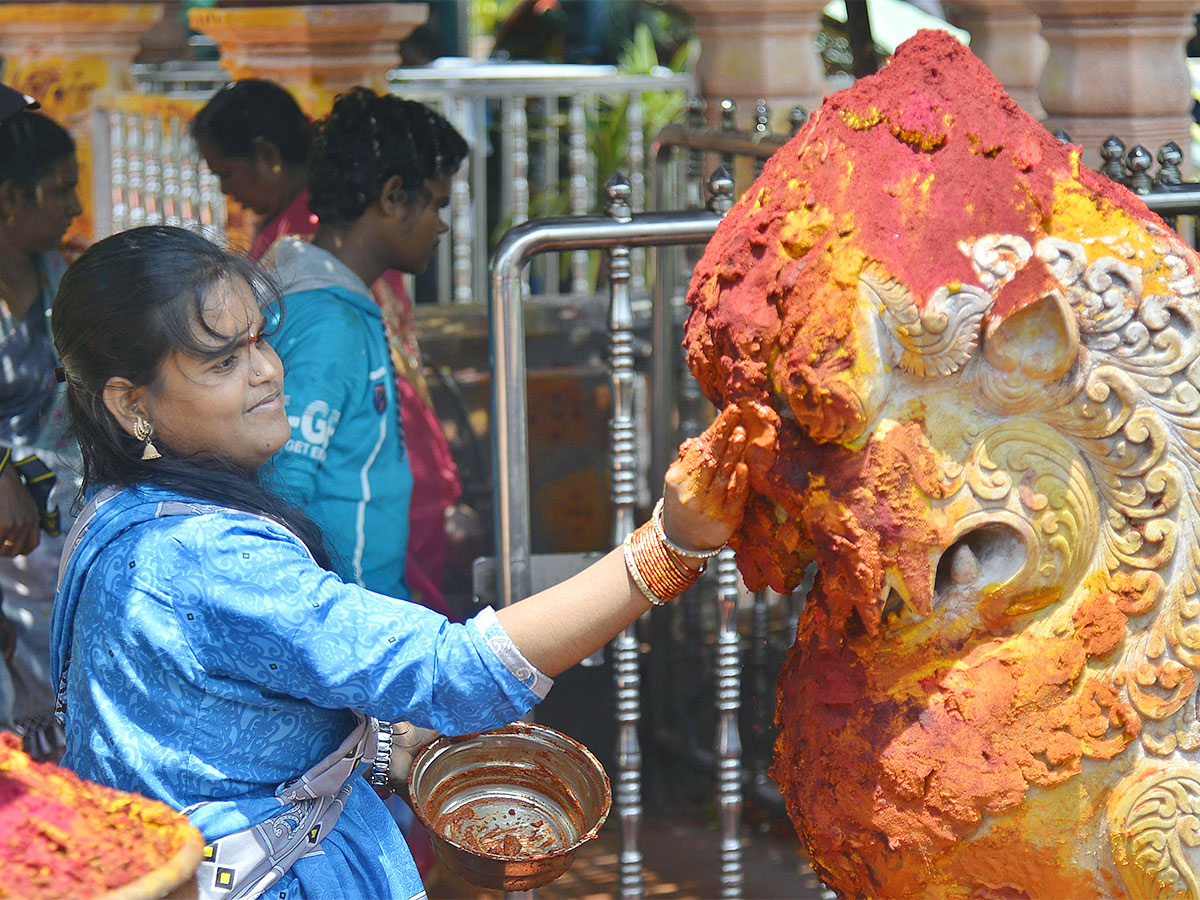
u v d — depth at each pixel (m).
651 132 6.71
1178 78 3.12
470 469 3.78
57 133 2.63
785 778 1.49
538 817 1.66
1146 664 1.39
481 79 6.22
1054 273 1.32
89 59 5.18
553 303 4.38
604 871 3.03
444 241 5.81
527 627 1.42
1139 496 1.38
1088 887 1.40
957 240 1.31
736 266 1.37
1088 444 1.36
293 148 3.53
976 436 1.33
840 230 1.30
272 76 4.29
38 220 2.56
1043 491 1.35
